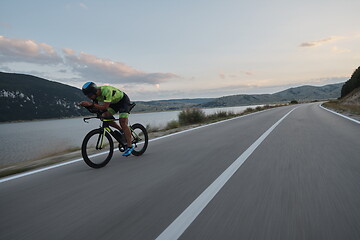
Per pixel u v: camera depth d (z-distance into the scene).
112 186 3.04
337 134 6.77
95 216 2.17
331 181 2.87
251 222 1.91
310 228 1.78
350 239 1.62
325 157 4.12
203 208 2.21
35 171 4.16
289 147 5.15
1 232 1.96
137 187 2.95
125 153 4.61
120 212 2.22
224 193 2.59
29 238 1.83
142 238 1.73
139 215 2.14
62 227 1.99
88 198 2.66
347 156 4.13
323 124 9.52
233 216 2.03
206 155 4.68
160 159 4.53
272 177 3.09
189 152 5.09
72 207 2.42
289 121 11.62
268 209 2.14
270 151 4.80
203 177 3.22
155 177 3.34
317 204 2.21
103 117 4.33
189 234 1.75
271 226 1.83
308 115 15.36
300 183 2.82
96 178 3.46
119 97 4.52
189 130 9.88
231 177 3.16
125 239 1.73
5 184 3.47
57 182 3.37
